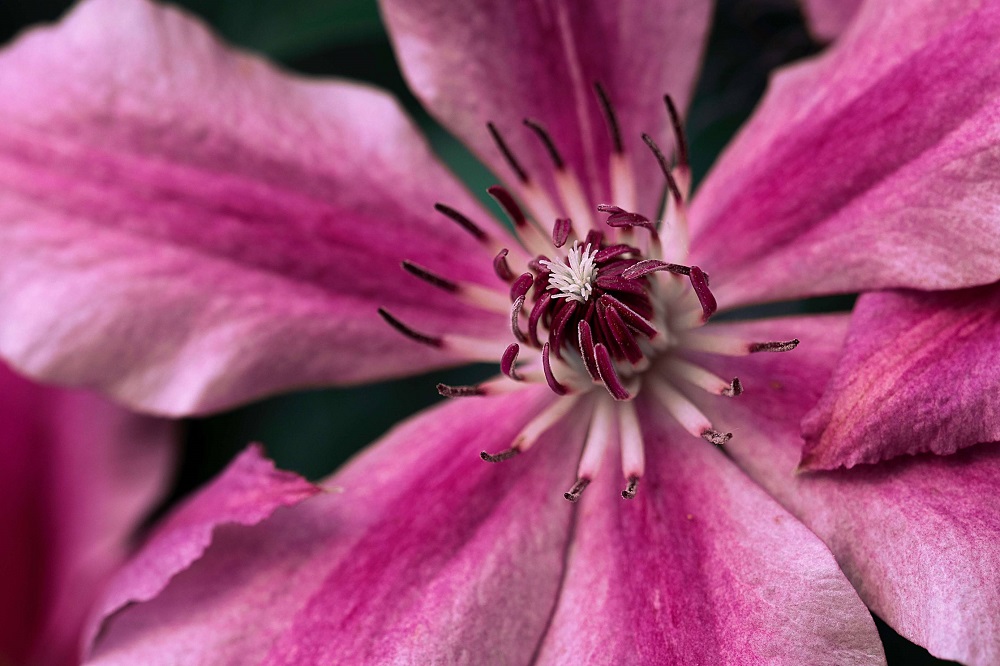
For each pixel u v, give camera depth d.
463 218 0.29
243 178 0.30
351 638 0.28
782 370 0.29
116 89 0.30
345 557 0.29
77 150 0.29
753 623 0.28
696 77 0.30
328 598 0.29
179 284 0.29
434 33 0.30
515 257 0.29
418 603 0.28
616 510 0.29
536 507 0.29
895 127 0.28
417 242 0.30
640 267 0.28
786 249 0.29
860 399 0.27
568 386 0.29
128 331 0.29
